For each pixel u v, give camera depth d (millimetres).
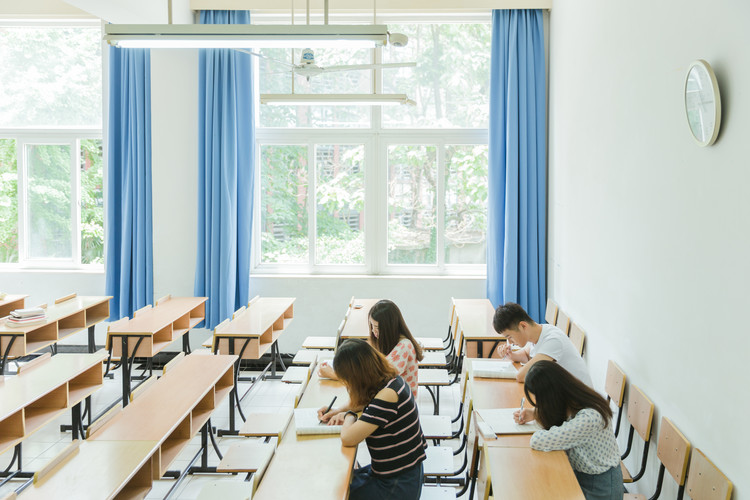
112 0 5000
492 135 6559
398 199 7027
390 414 2646
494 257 6582
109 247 6816
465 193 6984
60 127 7199
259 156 6992
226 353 4961
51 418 3691
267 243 7094
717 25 2551
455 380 5859
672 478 3037
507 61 6520
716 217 2551
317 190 7027
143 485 2928
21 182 7230
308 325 6906
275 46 3979
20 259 7293
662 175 3186
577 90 5203
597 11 4559
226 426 4953
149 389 3574
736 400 2371
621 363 3879
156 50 6648
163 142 6707
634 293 3629
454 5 6473
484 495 2357
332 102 5316
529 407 3223
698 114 2648
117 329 4988
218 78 6562
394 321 3586
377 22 6785
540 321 6539
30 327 4930
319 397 3416
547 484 2395
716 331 2547
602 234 4355
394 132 6922
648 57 3410
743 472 2305
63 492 2383
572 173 5371
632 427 3527
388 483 2654
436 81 6895
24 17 6949
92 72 7191
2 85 7227
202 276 6672
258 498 2312
